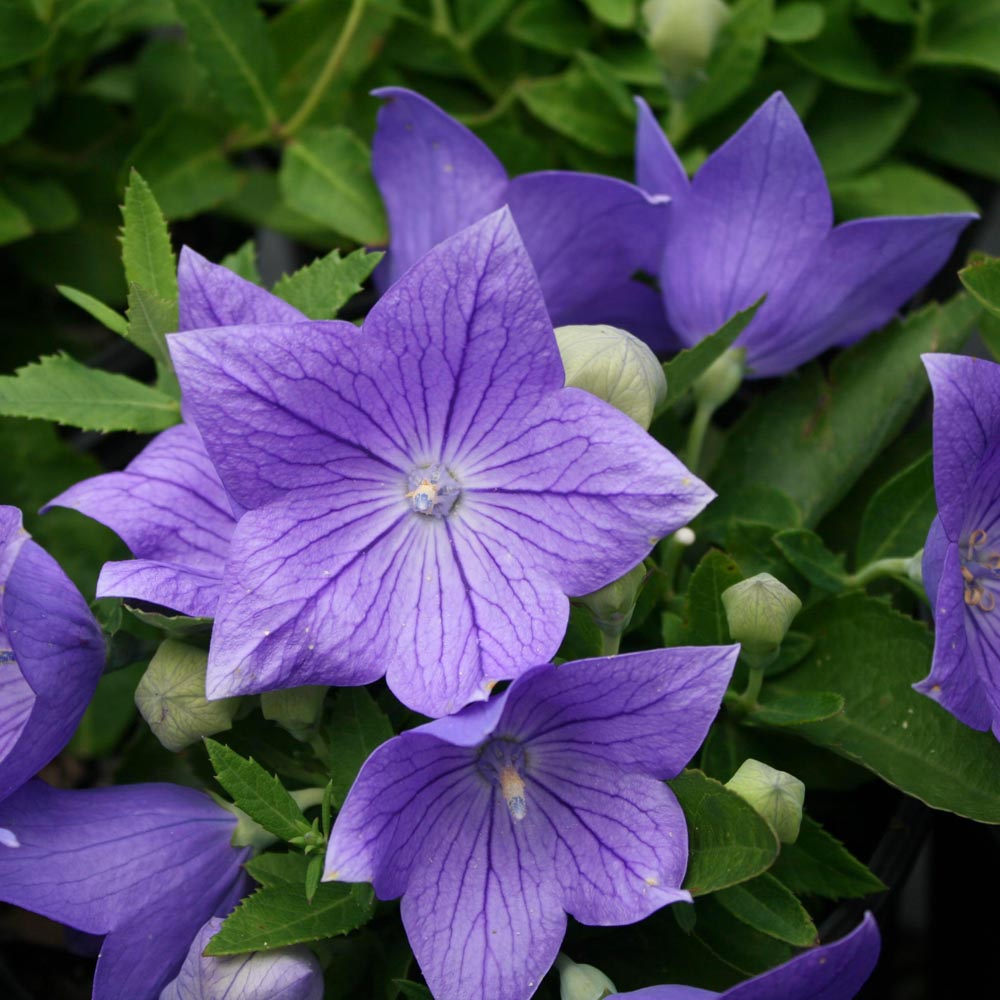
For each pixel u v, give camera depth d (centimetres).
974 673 31
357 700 32
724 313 36
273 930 31
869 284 36
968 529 34
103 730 40
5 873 31
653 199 36
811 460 37
